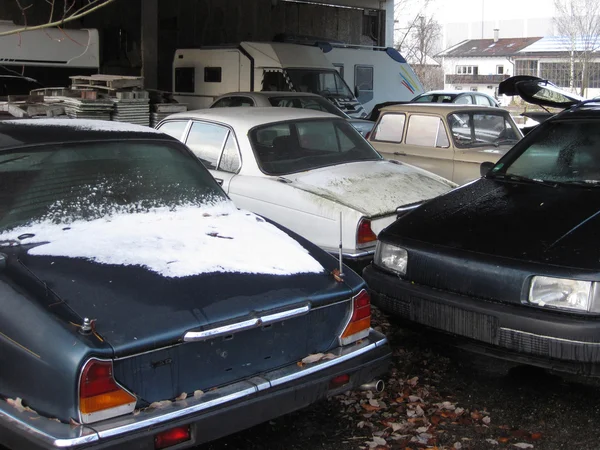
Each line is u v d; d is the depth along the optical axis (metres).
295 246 3.72
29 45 13.91
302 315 3.21
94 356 2.60
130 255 3.26
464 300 3.94
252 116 6.54
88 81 13.51
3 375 2.79
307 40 16.44
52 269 3.05
